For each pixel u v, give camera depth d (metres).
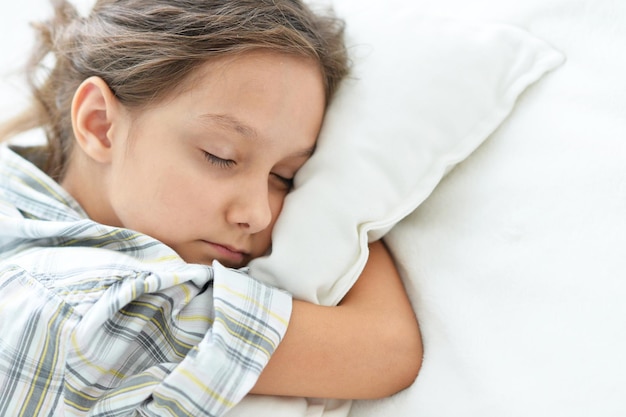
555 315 0.64
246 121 0.73
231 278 0.68
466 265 0.72
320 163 0.78
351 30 0.86
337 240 0.74
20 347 0.64
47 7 1.10
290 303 0.70
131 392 0.63
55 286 0.67
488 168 0.76
